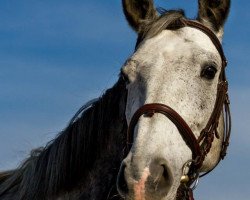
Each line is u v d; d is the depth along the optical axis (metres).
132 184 7.07
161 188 7.16
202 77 7.80
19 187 8.27
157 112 7.45
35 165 8.17
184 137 7.58
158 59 7.75
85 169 8.09
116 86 8.12
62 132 8.29
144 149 7.21
